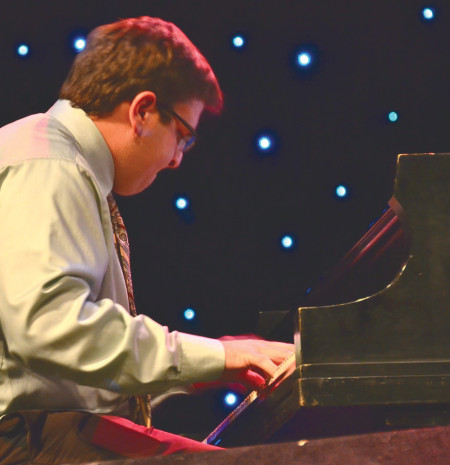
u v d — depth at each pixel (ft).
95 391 9.92
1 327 9.07
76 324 8.40
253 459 7.46
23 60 23.20
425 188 8.49
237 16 23.61
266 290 24.12
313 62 23.63
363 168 23.76
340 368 8.04
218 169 24.13
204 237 24.23
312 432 9.59
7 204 8.94
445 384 7.89
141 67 10.63
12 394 9.11
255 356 9.35
